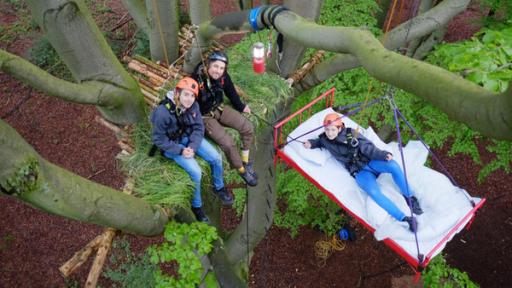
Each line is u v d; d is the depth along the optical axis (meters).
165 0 4.80
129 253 8.19
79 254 3.43
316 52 5.59
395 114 4.00
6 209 9.05
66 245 8.49
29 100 10.82
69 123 10.36
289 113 6.34
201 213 4.06
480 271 8.16
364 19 6.26
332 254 8.33
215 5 13.05
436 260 5.39
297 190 7.06
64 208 2.48
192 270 3.40
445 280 5.37
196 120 3.40
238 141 4.15
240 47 5.52
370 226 4.21
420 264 3.83
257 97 4.65
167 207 3.48
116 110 3.67
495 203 9.02
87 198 2.59
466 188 9.11
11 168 2.18
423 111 5.81
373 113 5.98
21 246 8.49
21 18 12.06
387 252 8.30
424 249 3.89
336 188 4.43
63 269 3.36
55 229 8.73
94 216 2.68
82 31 3.04
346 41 2.15
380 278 7.94
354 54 2.07
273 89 4.82
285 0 4.25
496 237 8.63
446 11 4.65
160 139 3.29
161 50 5.45
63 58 3.28
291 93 5.24
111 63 3.36
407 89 1.64
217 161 3.79
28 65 2.85
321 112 4.98
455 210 4.09
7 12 12.37
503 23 5.32
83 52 3.17
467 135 5.70
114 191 2.88
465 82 1.44
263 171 6.03
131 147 3.99
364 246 8.38
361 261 8.21
